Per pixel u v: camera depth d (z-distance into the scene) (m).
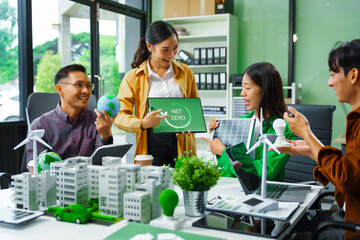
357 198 1.28
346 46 1.31
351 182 1.20
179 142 2.41
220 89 5.03
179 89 2.53
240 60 5.27
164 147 2.40
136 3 5.47
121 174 1.28
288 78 4.94
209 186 1.30
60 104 2.16
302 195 1.55
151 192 1.25
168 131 2.29
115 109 1.89
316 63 4.86
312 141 1.36
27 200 1.36
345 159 1.21
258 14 5.12
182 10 5.11
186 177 1.27
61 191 1.39
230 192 1.63
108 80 4.91
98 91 4.70
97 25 4.66
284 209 1.33
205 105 5.36
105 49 4.84
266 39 5.10
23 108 3.85
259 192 1.61
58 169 1.46
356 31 4.64
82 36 4.49
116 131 4.50
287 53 4.99
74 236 1.13
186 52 5.41
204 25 5.33
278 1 5.00
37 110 2.56
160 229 1.13
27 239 1.11
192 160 1.31
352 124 1.31
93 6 4.60
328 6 4.76
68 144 2.12
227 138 2.00
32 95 2.56
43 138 2.07
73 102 2.07
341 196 1.52
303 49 4.93
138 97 2.48
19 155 3.78
